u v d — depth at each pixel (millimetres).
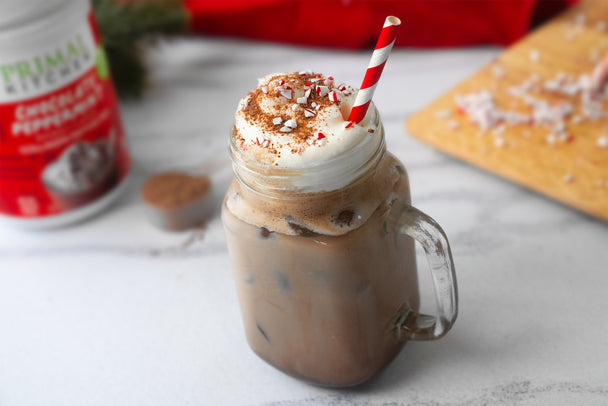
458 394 511
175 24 758
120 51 737
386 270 484
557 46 742
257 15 802
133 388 538
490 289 566
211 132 724
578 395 501
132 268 618
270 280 481
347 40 783
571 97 687
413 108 717
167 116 749
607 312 542
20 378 554
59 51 591
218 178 678
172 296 594
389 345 508
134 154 711
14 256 640
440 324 495
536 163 630
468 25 759
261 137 458
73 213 650
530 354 525
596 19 768
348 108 472
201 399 527
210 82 784
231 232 483
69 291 607
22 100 589
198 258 619
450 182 649
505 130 663
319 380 512
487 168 638
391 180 483
